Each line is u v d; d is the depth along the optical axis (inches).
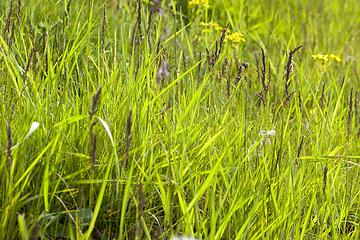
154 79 78.6
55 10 130.0
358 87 161.2
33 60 70.9
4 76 81.5
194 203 52.2
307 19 229.5
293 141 87.8
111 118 71.8
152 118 77.6
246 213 67.1
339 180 80.4
